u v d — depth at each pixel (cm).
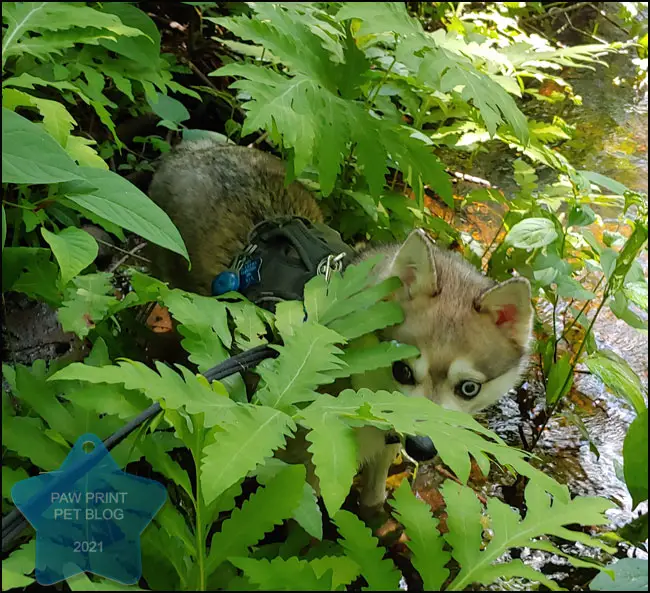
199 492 147
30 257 208
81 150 228
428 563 142
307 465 236
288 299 249
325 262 254
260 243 284
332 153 268
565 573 247
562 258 318
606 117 591
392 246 275
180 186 327
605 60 700
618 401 339
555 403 312
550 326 372
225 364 185
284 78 269
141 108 432
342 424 156
